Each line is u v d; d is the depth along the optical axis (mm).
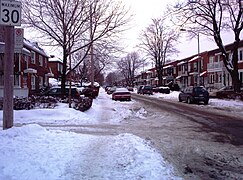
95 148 6969
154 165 5738
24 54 30562
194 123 13164
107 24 17875
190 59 62531
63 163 5469
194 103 25844
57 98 18484
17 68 28625
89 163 5727
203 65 53375
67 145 6883
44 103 16156
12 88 7332
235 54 27500
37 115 13375
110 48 19047
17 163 5195
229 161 6738
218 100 27672
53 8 17453
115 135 9289
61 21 17469
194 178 5422
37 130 8086
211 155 7230
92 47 19094
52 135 7797
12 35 7195
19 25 7070
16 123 11797
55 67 54469
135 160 6004
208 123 13164
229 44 40062
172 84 66062
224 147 8125
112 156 6309
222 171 5949
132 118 15195
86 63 47688
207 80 51156
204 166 6262
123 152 6664
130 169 5461
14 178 4555
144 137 9344
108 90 50625
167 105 24094
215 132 10648
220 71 44438
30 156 5633
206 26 27266
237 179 5484
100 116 15492
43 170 4996
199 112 18156
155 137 9422
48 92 22594
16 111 13250
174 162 6410
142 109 20406
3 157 5453
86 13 17328
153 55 54219
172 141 8812
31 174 4777
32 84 35094
